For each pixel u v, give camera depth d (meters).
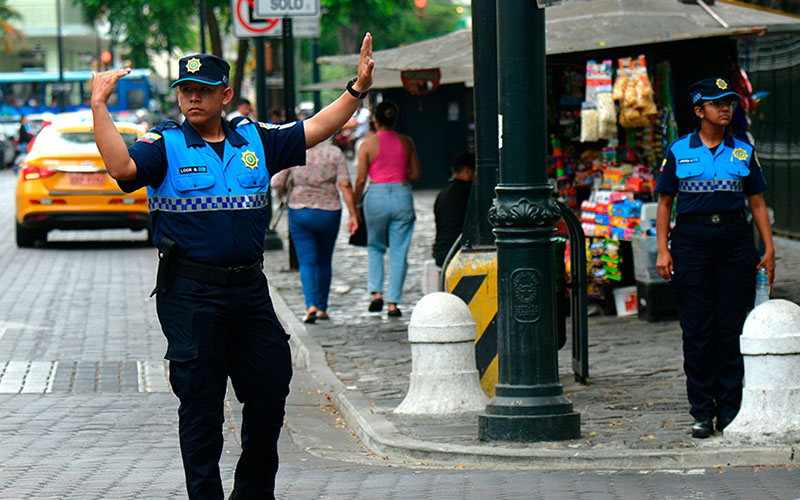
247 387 7.47
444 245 16.31
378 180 18.08
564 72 18.30
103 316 18.91
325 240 17.81
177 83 7.20
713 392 10.47
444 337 11.65
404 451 10.46
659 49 17.25
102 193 27.41
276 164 7.52
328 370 14.38
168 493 9.02
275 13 21.64
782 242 24.69
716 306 10.40
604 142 18.20
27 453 10.57
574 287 13.13
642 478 9.34
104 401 13.06
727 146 10.33
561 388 10.63
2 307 19.72
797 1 20.08
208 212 7.22
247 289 7.32
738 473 9.41
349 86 7.55
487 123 12.56
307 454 10.79
